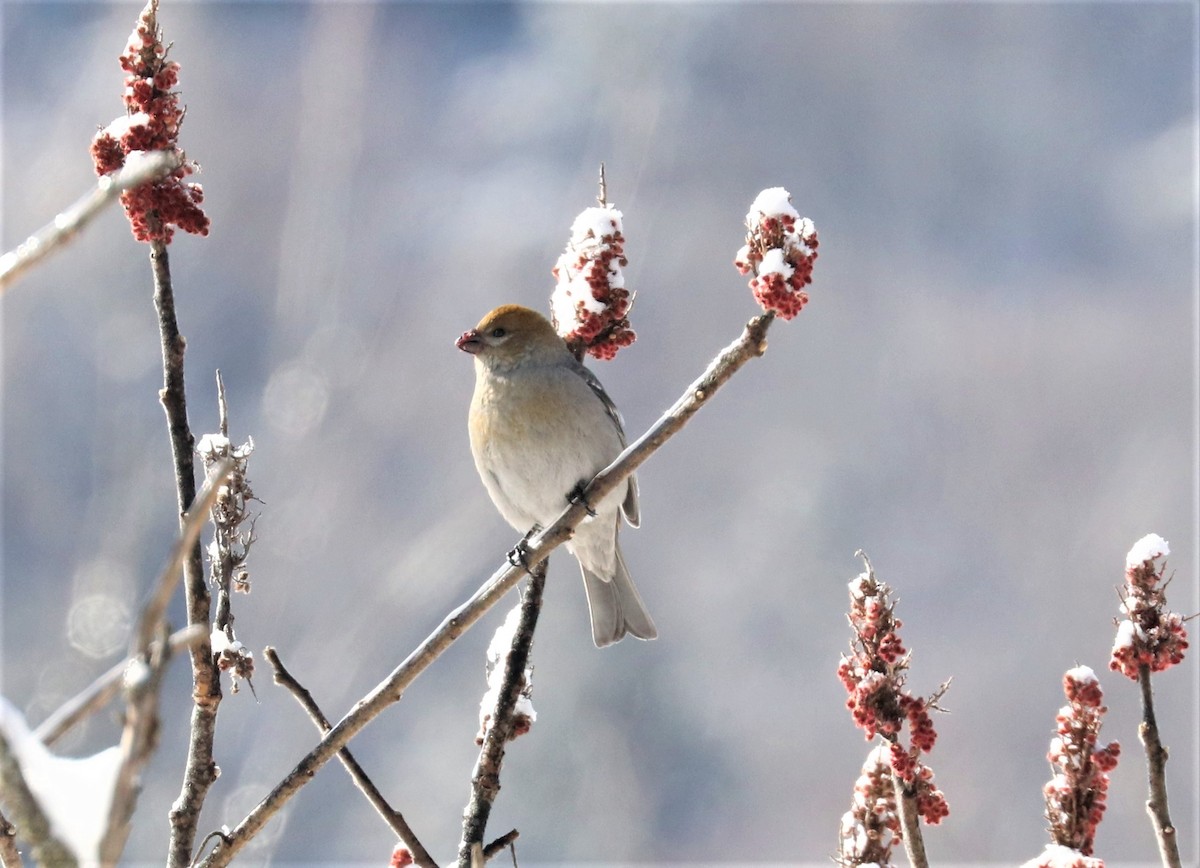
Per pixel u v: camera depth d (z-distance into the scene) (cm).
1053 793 295
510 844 320
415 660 304
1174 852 288
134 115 298
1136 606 296
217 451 301
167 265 294
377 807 312
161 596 178
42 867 196
